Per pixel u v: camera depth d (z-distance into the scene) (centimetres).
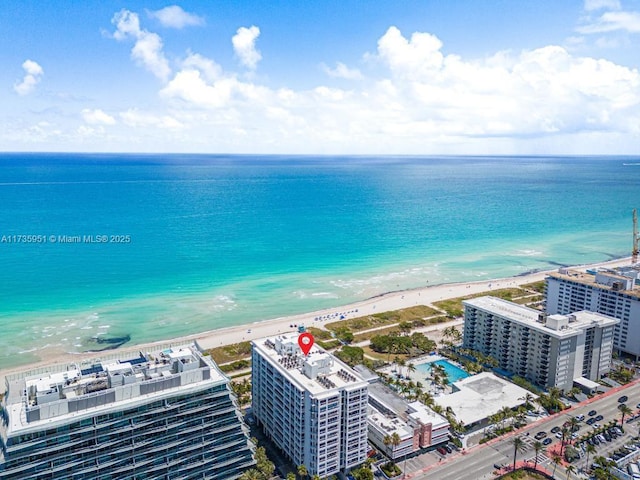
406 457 14375
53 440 9781
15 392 10731
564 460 14138
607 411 16925
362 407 13125
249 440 12494
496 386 18188
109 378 10844
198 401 11419
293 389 13050
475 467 13925
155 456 11031
